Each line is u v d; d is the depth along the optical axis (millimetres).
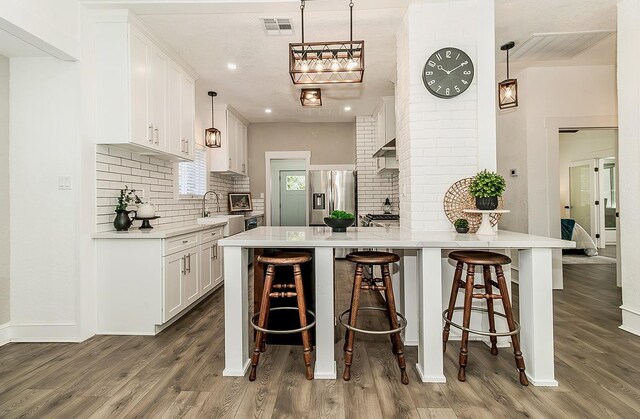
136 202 3107
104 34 2697
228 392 1861
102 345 2500
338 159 6430
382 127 4953
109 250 2723
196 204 4656
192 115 3891
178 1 2553
